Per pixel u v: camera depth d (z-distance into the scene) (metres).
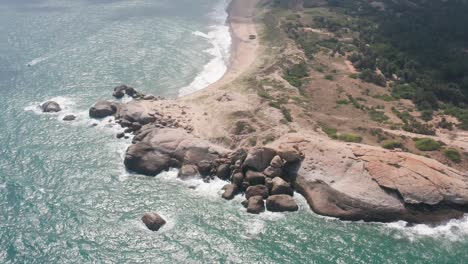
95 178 80.88
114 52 138.88
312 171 77.94
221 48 146.00
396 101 104.50
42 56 134.62
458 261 64.44
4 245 65.44
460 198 72.50
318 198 74.88
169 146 85.62
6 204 73.81
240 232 68.88
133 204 74.44
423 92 105.75
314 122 92.31
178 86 118.50
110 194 76.75
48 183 79.25
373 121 93.88
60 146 90.31
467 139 87.19
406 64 121.19
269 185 76.94
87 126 97.62
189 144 85.19
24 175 81.25
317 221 71.94
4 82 117.62
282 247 66.12
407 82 114.38
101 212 72.38
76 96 111.50
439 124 93.25
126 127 96.69
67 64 129.50
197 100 104.88
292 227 70.38
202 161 82.75
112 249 65.06
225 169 80.69
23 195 76.00
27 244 65.69
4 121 99.06
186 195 77.06
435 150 82.56
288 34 147.00
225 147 87.12
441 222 71.38
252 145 85.69
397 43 136.50
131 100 109.06
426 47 132.88
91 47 142.25
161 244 66.06
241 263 63.00
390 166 75.75
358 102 102.94
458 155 81.19
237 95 104.00
